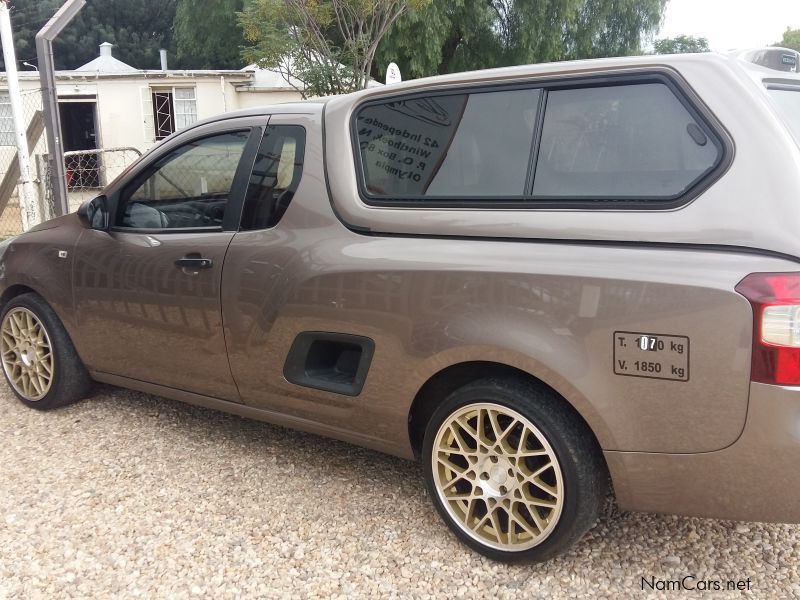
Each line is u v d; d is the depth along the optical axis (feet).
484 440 8.41
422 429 9.43
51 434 12.25
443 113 8.74
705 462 6.99
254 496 10.12
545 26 53.26
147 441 11.96
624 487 7.49
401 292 8.47
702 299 6.71
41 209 26.55
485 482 8.46
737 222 6.73
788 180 6.64
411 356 8.48
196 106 57.98
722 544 8.86
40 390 13.08
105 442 11.91
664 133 7.30
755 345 6.54
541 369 7.52
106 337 11.96
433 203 8.55
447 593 7.98
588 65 7.83
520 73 8.23
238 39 63.98
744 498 6.98
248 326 9.99
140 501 9.96
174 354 11.09
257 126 10.42
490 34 54.80
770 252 6.60
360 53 32.24
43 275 12.48
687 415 6.94
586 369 7.29
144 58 118.73
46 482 10.50
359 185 9.19
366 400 9.09
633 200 7.29
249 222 10.16
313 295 9.23
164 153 11.37
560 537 7.91
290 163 9.89
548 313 7.47
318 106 10.02
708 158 7.00
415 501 9.99
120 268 11.42
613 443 7.34
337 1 30.19
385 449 9.38
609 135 7.61
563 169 7.80
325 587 8.09
